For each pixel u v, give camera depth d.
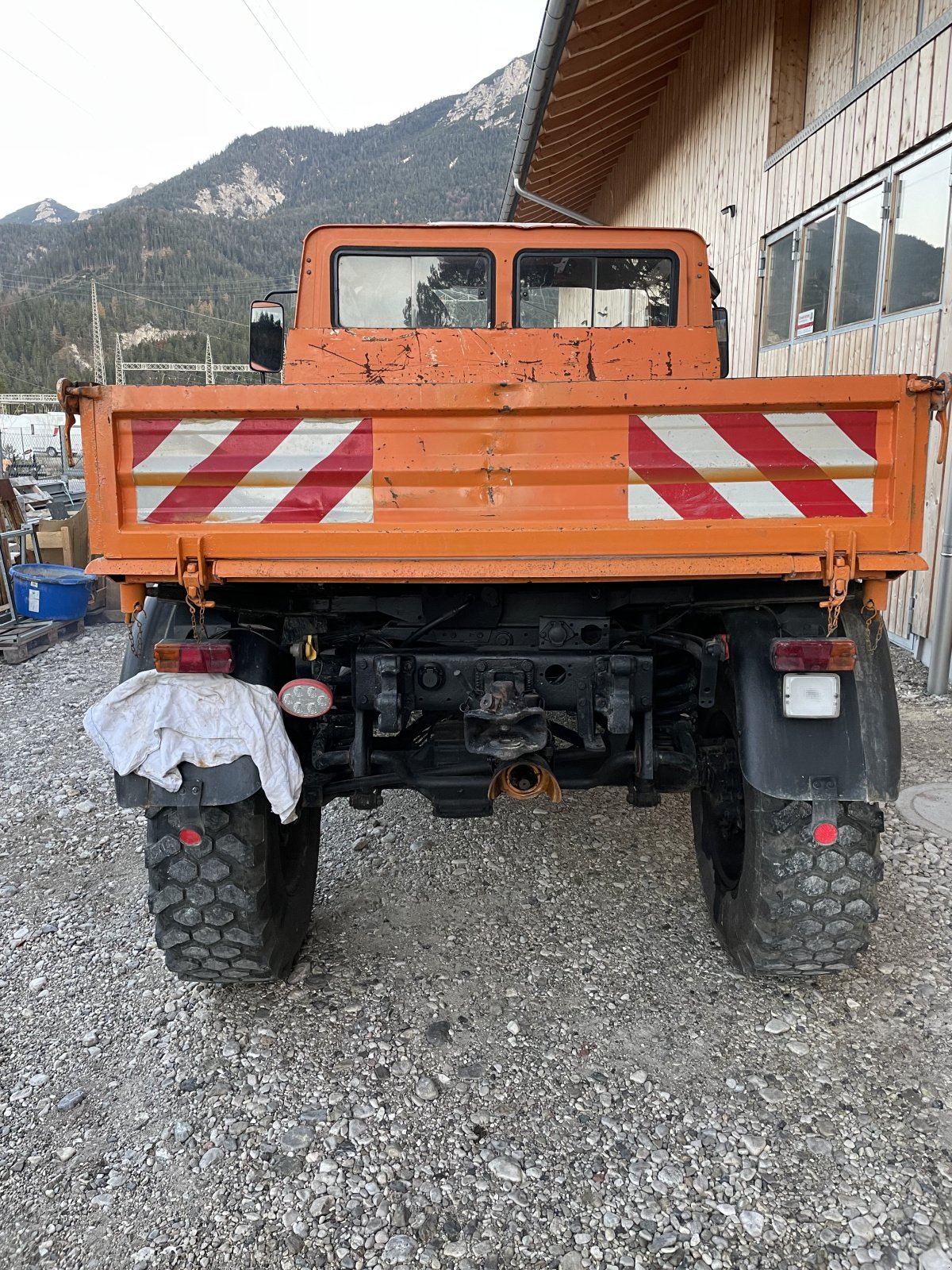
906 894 3.45
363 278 3.80
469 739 2.61
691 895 3.51
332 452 2.28
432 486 2.29
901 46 6.51
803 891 2.50
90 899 3.64
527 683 2.67
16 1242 2.03
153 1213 2.10
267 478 2.29
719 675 2.80
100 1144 2.32
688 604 2.67
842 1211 2.05
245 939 2.64
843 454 2.27
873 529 2.26
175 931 2.63
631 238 3.76
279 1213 2.09
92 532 2.30
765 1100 2.41
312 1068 2.57
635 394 2.21
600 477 2.28
